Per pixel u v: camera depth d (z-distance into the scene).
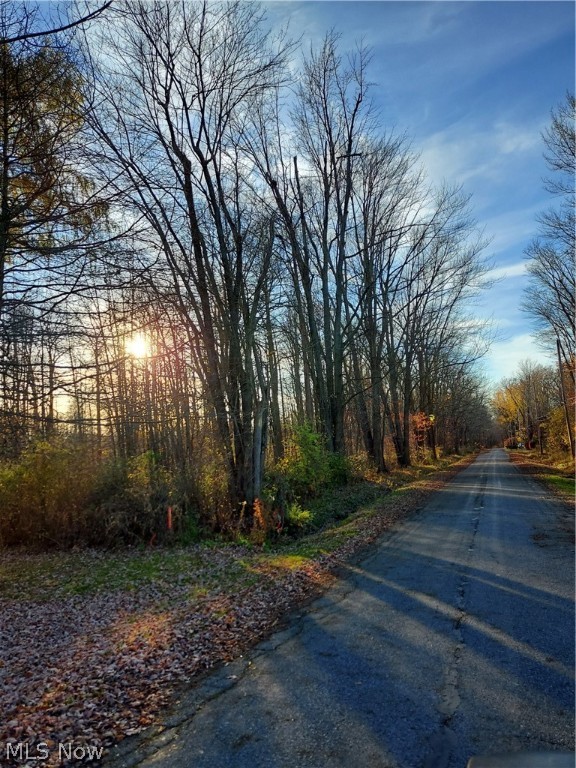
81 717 4.21
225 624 6.51
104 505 13.90
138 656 5.58
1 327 6.86
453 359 45.59
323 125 23.75
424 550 10.30
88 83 8.28
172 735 3.85
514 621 5.96
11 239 6.93
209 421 15.72
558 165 24.94
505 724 3.75
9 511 14.52
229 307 15.46
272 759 3.45
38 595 9.58
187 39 14.27
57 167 7.25
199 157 15.06
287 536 13.57
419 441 47.53
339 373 24.50
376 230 27.98
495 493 20.45
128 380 12.29
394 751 3.47
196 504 14.51
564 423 41.81
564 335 37.47
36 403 7.86
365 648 5.37
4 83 6.86
